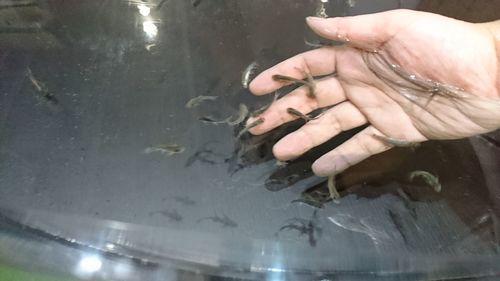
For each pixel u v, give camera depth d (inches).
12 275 8.0
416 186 11.1
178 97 12.5
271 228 10.0
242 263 9.1
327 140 11.5
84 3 14.6
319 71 10.6
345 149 10.8
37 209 9.8
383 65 9.7
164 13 14.6
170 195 10.5
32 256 8.3
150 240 9.2
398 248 9.9
